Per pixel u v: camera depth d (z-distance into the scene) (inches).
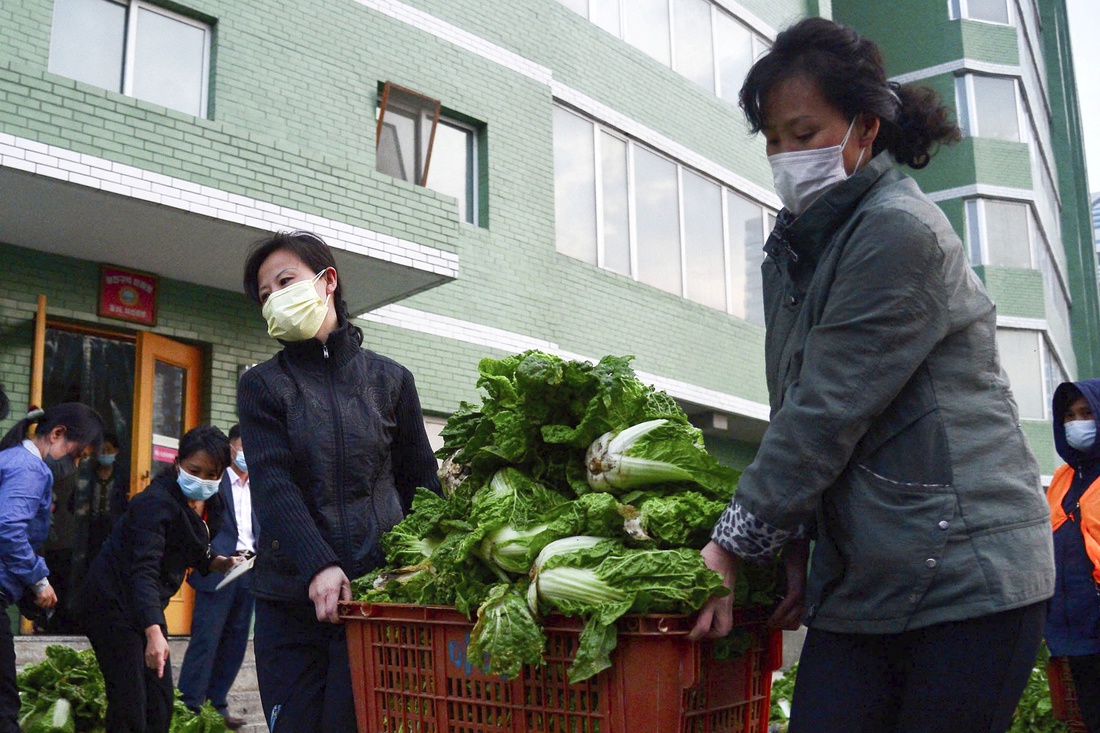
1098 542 172.2
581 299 503.5
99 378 358.6
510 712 88.0
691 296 589.9
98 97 300.7
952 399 82.4
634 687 80.4
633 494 92.9
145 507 197.5
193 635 283.6
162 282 367.2
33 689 213.6
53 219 315.3
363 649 102.2
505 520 92.6
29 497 179.0
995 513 79.9
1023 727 223.6
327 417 121.9
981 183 893.2
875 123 90.3
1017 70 922.7
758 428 636.7
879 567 80.6
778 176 92.4
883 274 81.4
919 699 79.9
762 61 92.2
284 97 383.6
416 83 437.7
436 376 432.5
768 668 96.3
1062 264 1211.9
